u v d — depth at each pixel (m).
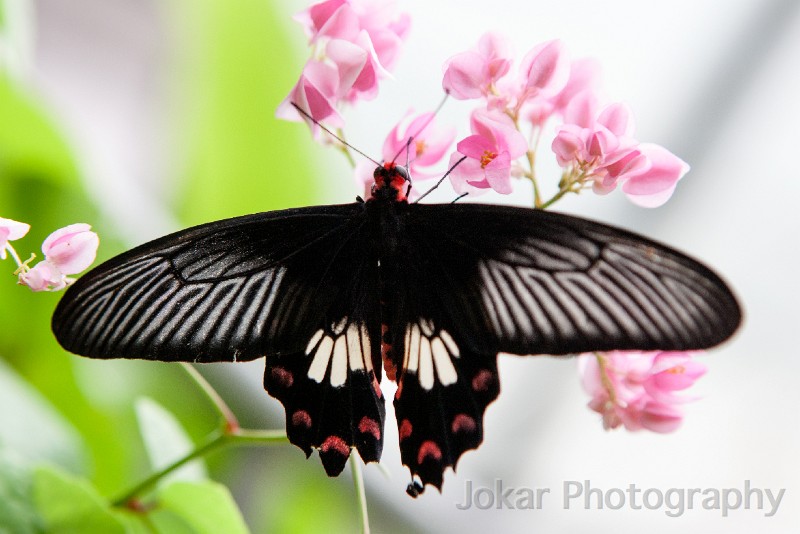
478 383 0.59
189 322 0.58
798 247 0.73
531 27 0.72
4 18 0.66
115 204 0.68
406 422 0.59
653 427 0.60
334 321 0.60
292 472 0.69
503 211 0.59
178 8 0.72
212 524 0.61
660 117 0.72
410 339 0.59
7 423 0.63
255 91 0.70
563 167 0.59
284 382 0.59
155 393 0.68
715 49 0.71
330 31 0.60
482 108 0.59
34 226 0.67
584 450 0.75
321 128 0.61
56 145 0.67
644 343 0.57
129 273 0.58
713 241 0.74
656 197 0.59
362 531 0.60
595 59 0.60
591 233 0.57
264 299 0.59
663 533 0.73
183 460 0.61
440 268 0.59
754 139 0.72
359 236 0.60
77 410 0.67
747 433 0.73
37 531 0.60
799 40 0.70
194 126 0.71
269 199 0.71
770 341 0.73
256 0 0.70
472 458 0.76
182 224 0.71
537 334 0.58
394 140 0.60
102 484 0.67
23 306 0.67
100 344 0.57
